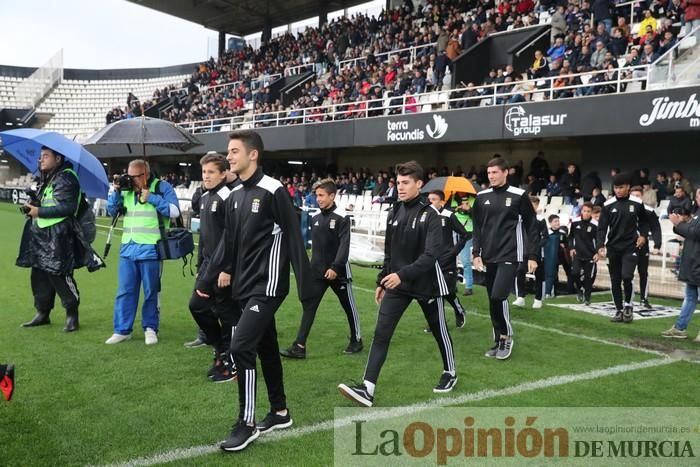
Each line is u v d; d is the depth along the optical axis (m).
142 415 3.97
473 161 19.72
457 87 17.67
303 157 25.77
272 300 3.63
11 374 3.64
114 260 12.02
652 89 12.30
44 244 6.06
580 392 4.63
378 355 4.25
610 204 7.48
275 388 3.81
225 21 35.06
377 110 19.36
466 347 6.07
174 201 5.82
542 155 16.55
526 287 9.69
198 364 5.19
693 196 12.84
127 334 5.91
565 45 15.56
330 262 5.59
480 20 20.09
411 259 4.45
